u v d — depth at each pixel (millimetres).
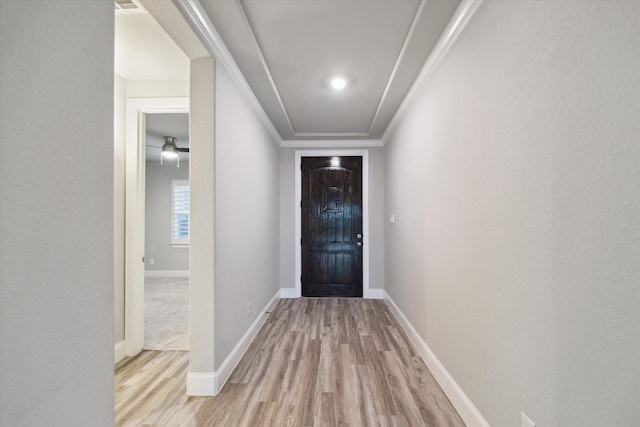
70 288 841
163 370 2338
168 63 2410
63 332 819
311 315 3691
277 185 4387
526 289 1187
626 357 794
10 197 686
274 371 2279
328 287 4602
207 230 1987
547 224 1069
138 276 2662
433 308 2252
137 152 2654
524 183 1197
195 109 1996
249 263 2816
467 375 1690
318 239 4613
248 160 2775
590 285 896
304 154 4602
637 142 761
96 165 930
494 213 1415
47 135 771
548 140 1062
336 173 4609
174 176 6715
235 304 2412
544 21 1082
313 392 1996
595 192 878
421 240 2557
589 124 896
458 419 1726
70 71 836
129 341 2596
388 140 4086
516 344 1251
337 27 1908
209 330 1979
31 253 734
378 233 4551
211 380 1967
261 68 2357
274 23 1872
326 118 3629
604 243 851
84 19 883
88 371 899
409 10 1752
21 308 712
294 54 2227
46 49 766
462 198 1749
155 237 6688
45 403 770
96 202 931
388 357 2520
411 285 2887
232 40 1989
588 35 899
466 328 1700
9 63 680
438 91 2139
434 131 2223
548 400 1065
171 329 3299
